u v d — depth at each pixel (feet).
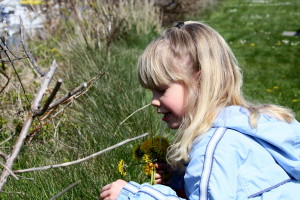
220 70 5.92
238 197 5.18
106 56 17.07
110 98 12.25
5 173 4.40
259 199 5.26
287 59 28.71
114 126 10.72
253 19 47.39
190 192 5.33
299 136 5.88
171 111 6.02
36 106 4.29
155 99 6.13
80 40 18.35
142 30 24.79
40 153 9.08
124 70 15.64
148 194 5.50
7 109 10.96
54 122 10.31
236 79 6.14
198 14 40.11
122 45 22.09
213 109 5.76
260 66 26.86
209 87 5.80
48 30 21.22
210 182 5.02
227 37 37.42
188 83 5.86
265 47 32.94
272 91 20.15
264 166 5.43
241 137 5.44
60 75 15.17
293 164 5.64
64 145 9.46
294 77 23.85
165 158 6.59
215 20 45.75
